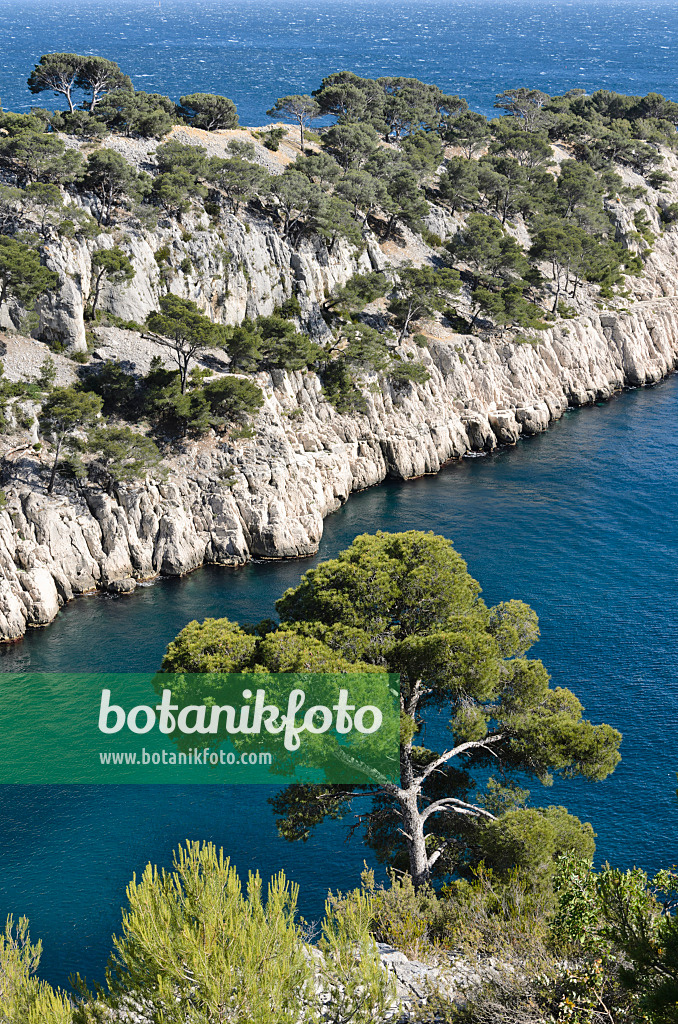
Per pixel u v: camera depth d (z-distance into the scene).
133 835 53.75
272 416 102.88
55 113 128.25
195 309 101.19
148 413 98.56
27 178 110.69
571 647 72.38
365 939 21.84
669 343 157.50
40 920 47.06
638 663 69.75
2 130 118.62
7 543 82.69
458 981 24.81
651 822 52.94
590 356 143.12
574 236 146.88
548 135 199.62
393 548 41.72
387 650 37.19
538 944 25.62
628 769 57.50
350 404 113.31
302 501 99.44
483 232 140.50
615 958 23.06
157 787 58.34
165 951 19.61
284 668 34.84
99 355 101.38
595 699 65.06
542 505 104.25
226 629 38.44
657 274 173.00
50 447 90.12
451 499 107.56
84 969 43.62
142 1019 19.98
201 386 101.75
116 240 109.94
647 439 125.69
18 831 54.22
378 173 150.50
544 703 40.50
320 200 124.62
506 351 131.88
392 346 121.94
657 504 103.19
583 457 119.69
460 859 39.12
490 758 42.12
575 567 87.62
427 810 38.94
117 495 90.88
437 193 158.12
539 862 34.12
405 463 114.31
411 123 184.00
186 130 141.88
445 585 39.22
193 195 119.88
